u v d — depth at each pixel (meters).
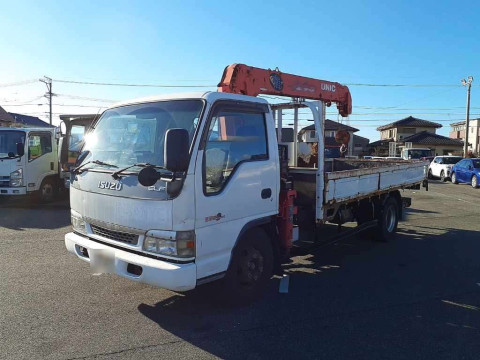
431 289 5.25
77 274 5.56
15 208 11.12
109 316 4.24
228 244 4.15
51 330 3.90
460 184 22.19
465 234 8.73
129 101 4.64
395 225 8.30
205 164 3.87
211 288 4.47
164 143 3.76
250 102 4.49
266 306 4.59
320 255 6.93
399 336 3.91
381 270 6.07
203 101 4.01
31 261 6.16
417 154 30.86
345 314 4.41
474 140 59.00
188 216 3.70
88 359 3.38
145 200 3.78
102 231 4.28
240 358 3.45
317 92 8.24
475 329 4.09
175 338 3.78
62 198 12.73
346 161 10.11
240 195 4.27
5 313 4.28
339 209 6.95
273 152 4.76
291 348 3.63
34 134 11.31
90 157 4.56
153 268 3.68
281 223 5.14
